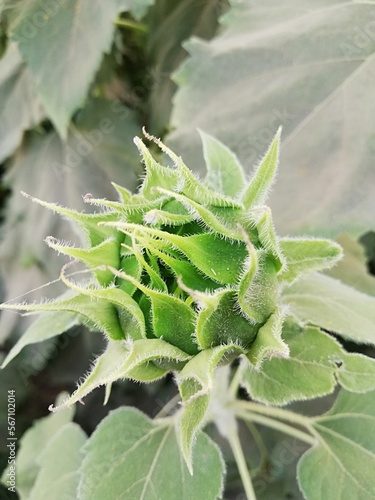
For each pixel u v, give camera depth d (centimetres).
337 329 28
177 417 31
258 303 23
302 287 29
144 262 21
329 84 34
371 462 29
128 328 23
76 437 35
